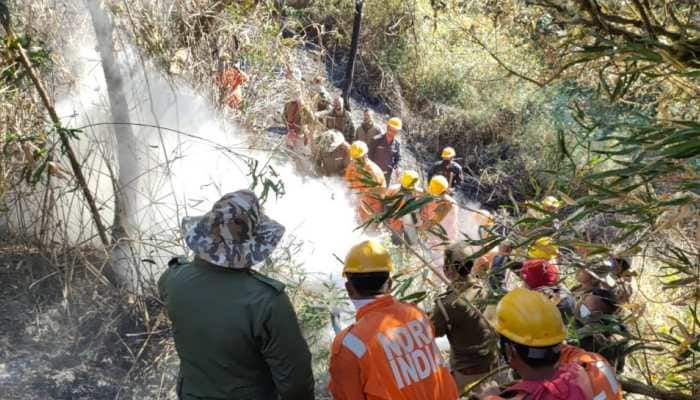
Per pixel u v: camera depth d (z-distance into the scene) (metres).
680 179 2.76
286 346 2.87
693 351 3.09
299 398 2.92
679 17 3.59
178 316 2.94
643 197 2.96
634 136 2.84
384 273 3.01
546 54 4.02
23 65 4.61
